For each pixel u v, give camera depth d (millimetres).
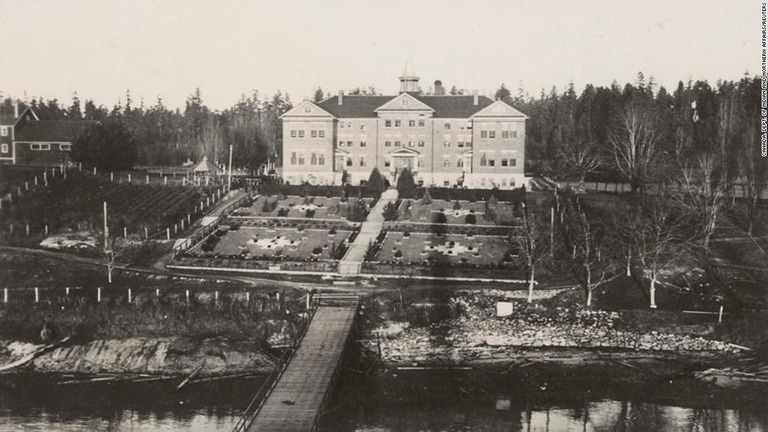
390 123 110875
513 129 106688
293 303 62094
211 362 54125
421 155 110000
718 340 58562
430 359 55812
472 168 107812
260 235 80562
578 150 111938
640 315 62281
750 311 62844
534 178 121250
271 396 41906
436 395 49000
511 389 50219
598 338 59500
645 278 68375
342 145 112250
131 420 44469
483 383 51219
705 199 76062
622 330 60375
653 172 91438
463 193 94625
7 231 78750
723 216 79000
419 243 78188
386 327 60531
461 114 109500
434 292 65438
